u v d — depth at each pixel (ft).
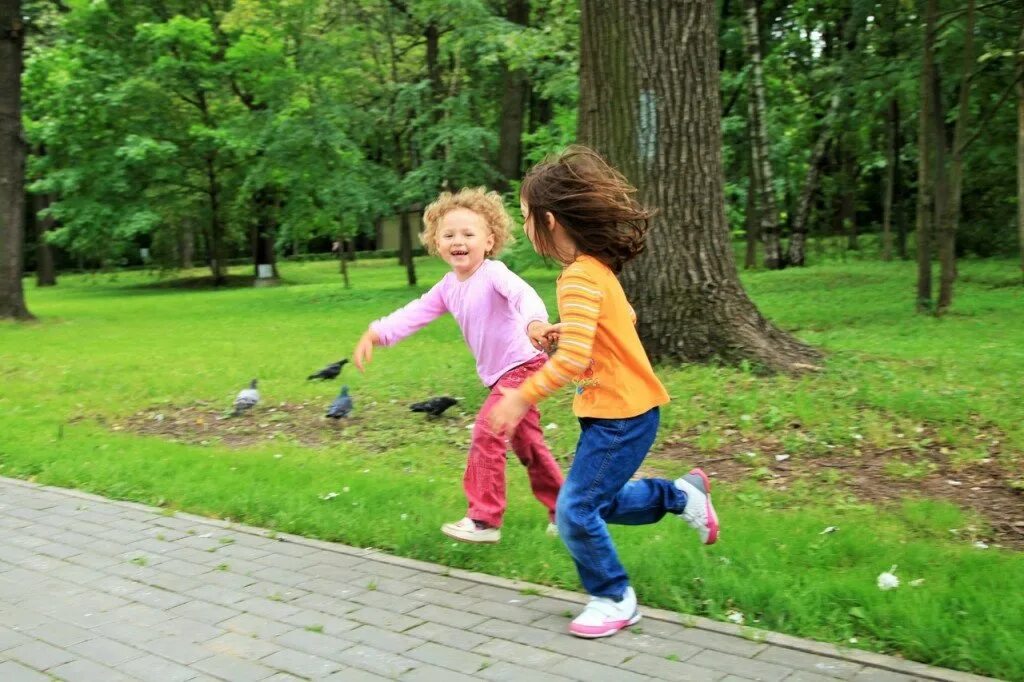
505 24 67.62
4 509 18.04
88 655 11.14
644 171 27.50
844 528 15.40
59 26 94.53
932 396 23.24
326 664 10.78
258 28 81.97
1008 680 9.89
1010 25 52.44
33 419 27.86
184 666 10.80
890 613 11.32
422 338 46.83
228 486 19.01
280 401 29.99
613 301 11.42
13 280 62.59
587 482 11.41
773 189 79.66
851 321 42.11
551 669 10.52
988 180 80.18
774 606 11.78
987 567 13.24
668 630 11.55
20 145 62.49
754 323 27.84
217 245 111.24
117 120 94.22
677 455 21.38
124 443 23.97
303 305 72.90
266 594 13.16
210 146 97.09
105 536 16.16
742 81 78.18
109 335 52.90
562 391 26.32
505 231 15.11
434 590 13.23
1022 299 48.01
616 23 27.68
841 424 21.89
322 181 80.94
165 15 97.60
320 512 16.97
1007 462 19.22
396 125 85.66
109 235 98.27
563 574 13.44
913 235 106.63
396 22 84.74
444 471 20.83
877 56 68.03
